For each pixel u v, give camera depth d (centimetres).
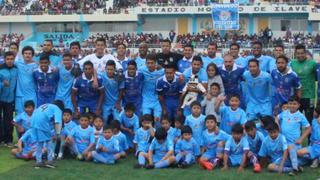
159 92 1062
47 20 5075
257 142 930
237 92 1056
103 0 5197
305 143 1058
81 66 1107
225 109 1005
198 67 1046
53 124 916
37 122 899
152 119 1016
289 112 954
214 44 1130
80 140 988
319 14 4550
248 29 4828
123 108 1080
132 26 5091
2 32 5306
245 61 1140
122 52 1179
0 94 1096
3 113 1114
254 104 1027
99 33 5134
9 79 1091
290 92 1010
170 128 960
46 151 955
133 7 4994
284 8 4619
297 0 4653
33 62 1110
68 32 5184
